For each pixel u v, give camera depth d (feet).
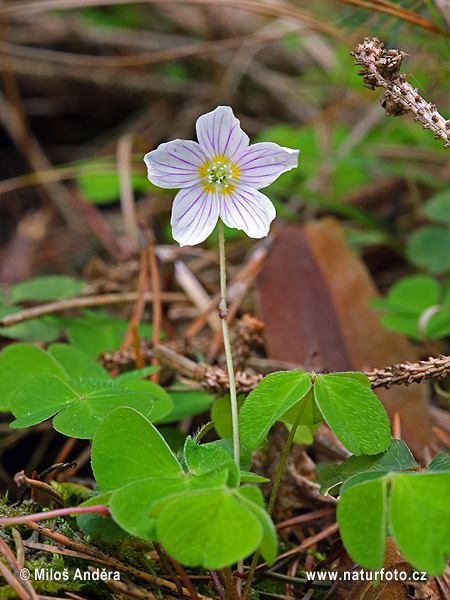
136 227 0.91
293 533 0.60
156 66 1.41
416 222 1.05
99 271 0.84
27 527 0.50
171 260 0.79
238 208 0.53
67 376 0.60
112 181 1.06
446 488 0.44
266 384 0.49
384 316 0.75
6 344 0.75
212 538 0.43
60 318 0.74
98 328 0.75
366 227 1.05
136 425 0.48
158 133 1.38
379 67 0.51
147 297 0.76
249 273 0.77
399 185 1.10
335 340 0.74
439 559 0.43
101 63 1.03
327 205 0.98
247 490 0.44
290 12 0.85
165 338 0.76
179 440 0.64
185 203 0.53
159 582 0.49
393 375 0.52
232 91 1.39
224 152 0.53
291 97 1.43
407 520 0.44
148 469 0.47
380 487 0.44
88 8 1.46
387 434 0.48
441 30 0.70
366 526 0.44
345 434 0.47
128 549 0.51
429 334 0.74
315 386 0.48
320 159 1.14
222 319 0.52
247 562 0.54
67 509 0.47
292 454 0.60
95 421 0.51
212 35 1.45
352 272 0.78
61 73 1.33
